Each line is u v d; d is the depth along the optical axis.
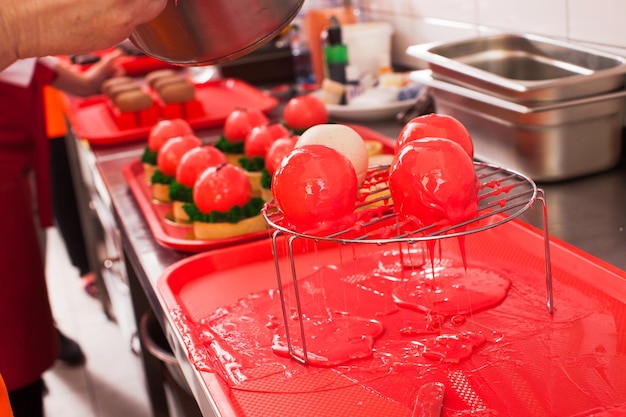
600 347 0.83
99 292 2.79
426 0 2.04
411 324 0.93
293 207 0.83
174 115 2.08
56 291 3.20
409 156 0.80
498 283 0.99
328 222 0.84
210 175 1.26
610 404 0.74
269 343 0.93
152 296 1.14
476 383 0.80
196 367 0.88
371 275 1.08
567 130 1.25
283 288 1.07
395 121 1.85
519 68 1.55
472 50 1.58
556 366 0.81
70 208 3.08
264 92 2.40
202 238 1.26
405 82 1.95
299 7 0.94
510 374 0.80
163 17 0.90
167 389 1.51
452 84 1.42
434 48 1.53
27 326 1.95
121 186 1.63
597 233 1.10
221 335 0.96
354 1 2.54
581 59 1.39
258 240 1.23
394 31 2.29
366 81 2.02
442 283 1.01
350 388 0.82
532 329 0.88
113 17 0.89
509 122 1.29
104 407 2.34
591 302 0.92
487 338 0.88
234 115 1.65
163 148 1.50
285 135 1.50
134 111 2.06
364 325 0.94
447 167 0.78
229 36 0.90
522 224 1.10
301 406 0.80
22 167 1.95
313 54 2.28
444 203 0.78
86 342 2.74
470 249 1.10
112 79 2.36
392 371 0.84
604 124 1.27
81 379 2.51
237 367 0.88
